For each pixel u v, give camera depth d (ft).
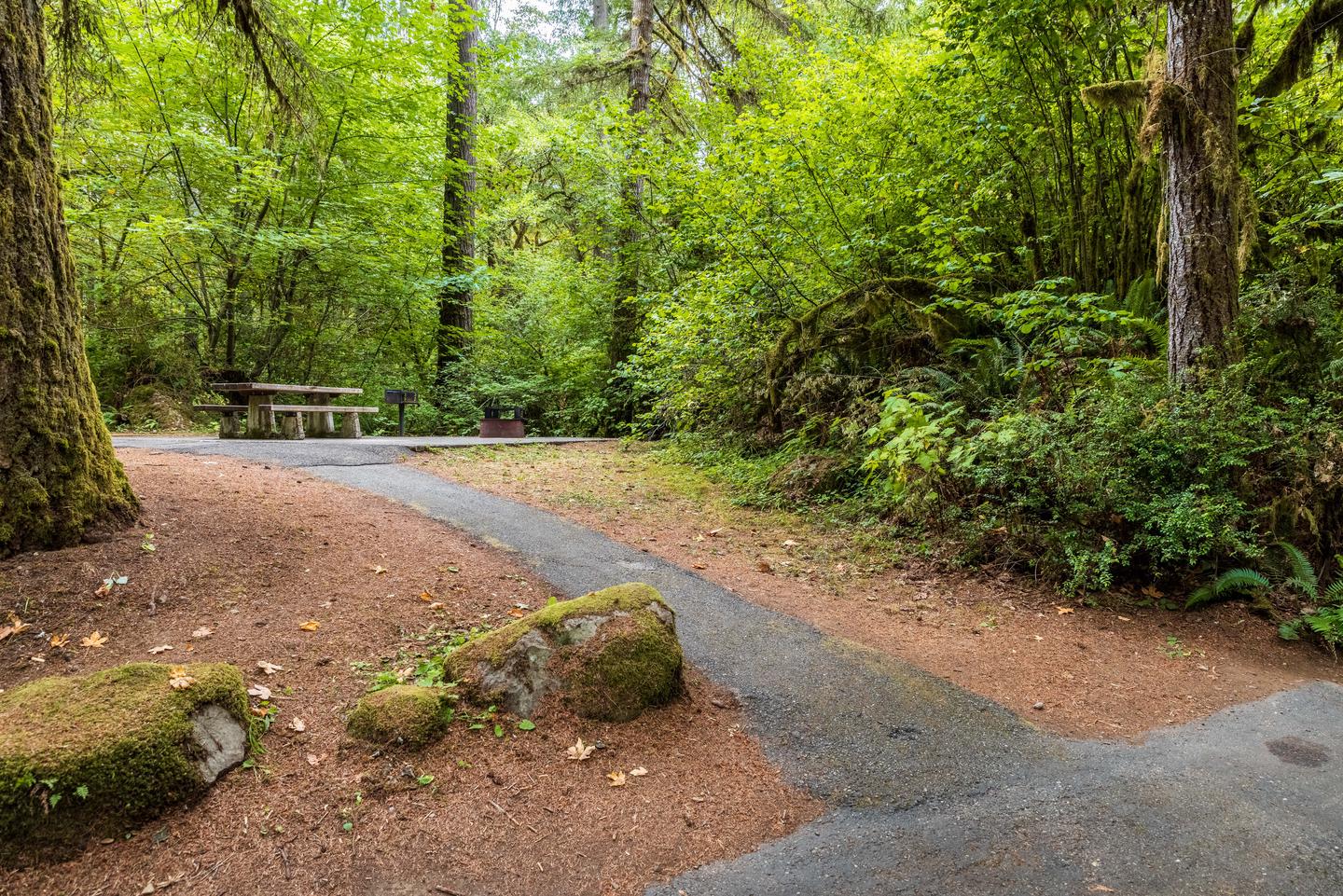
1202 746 10.06
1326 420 16.30
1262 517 15.75
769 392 28.14
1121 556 15.61
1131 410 16.83
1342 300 20.11
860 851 7.72
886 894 7.02
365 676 10.70
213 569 12.91
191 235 36.76
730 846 7.84
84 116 29.96
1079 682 12.10
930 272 28.17
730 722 10.44
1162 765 9.50
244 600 12.26
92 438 13.12
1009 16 22.34
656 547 18.03
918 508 18.90
